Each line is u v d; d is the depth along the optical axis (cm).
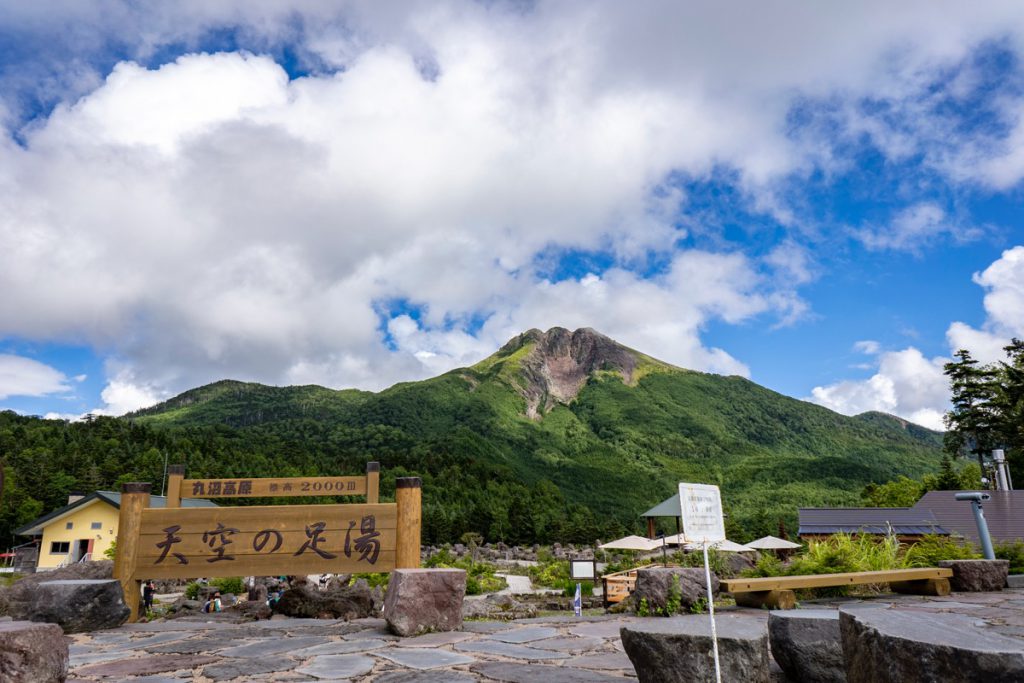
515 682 449
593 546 5697
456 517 6875
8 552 4809
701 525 404
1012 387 4975
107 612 756
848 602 820
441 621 691
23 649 398
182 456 8175
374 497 879
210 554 848
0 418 8981
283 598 889
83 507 3697
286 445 12525
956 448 5447
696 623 423
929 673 279
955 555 1112
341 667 512
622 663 514
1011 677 258
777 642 443
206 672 504
